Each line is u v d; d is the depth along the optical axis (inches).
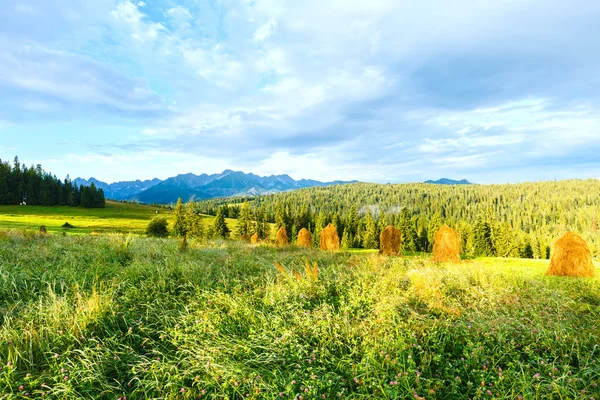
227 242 709.3
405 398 118.5
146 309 197.6
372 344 155.0
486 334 161.3
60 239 501.0
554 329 172.6
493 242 2354.8
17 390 115.5
